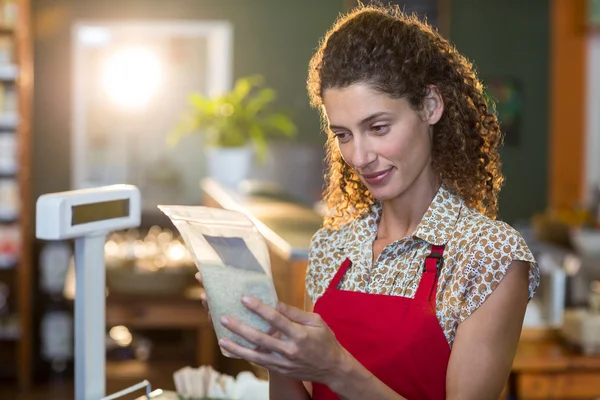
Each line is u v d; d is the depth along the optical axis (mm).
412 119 1814
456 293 1797
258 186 7289
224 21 8641
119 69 9109
